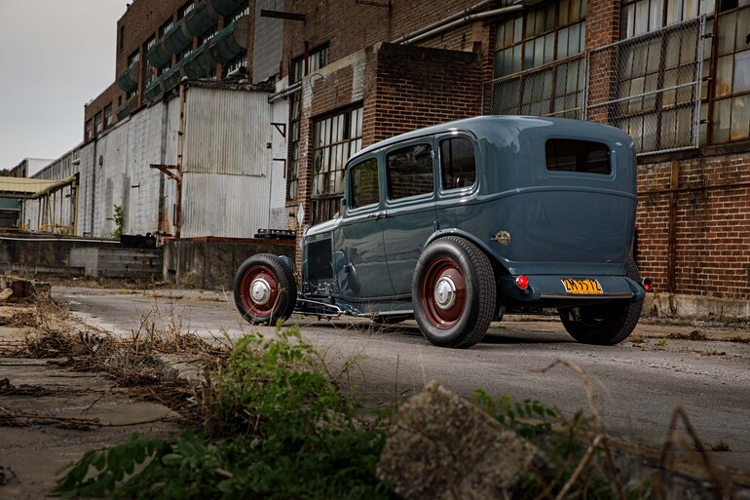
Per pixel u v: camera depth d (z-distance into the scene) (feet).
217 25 102.83
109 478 6.47
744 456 8.78
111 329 22.75
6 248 76.74
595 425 4.95
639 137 35.99
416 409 5.41
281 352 8.73
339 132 54.60
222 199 71.97
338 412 8.19
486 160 19.83
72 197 131.64
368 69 46.85
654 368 17.01
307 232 26.66
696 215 32.65
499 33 46.83
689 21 33.45
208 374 10.18
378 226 23.09
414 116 46.06
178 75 113.60
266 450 7.18
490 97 46.75
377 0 58.70
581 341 22.94
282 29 75.82
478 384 13.62
